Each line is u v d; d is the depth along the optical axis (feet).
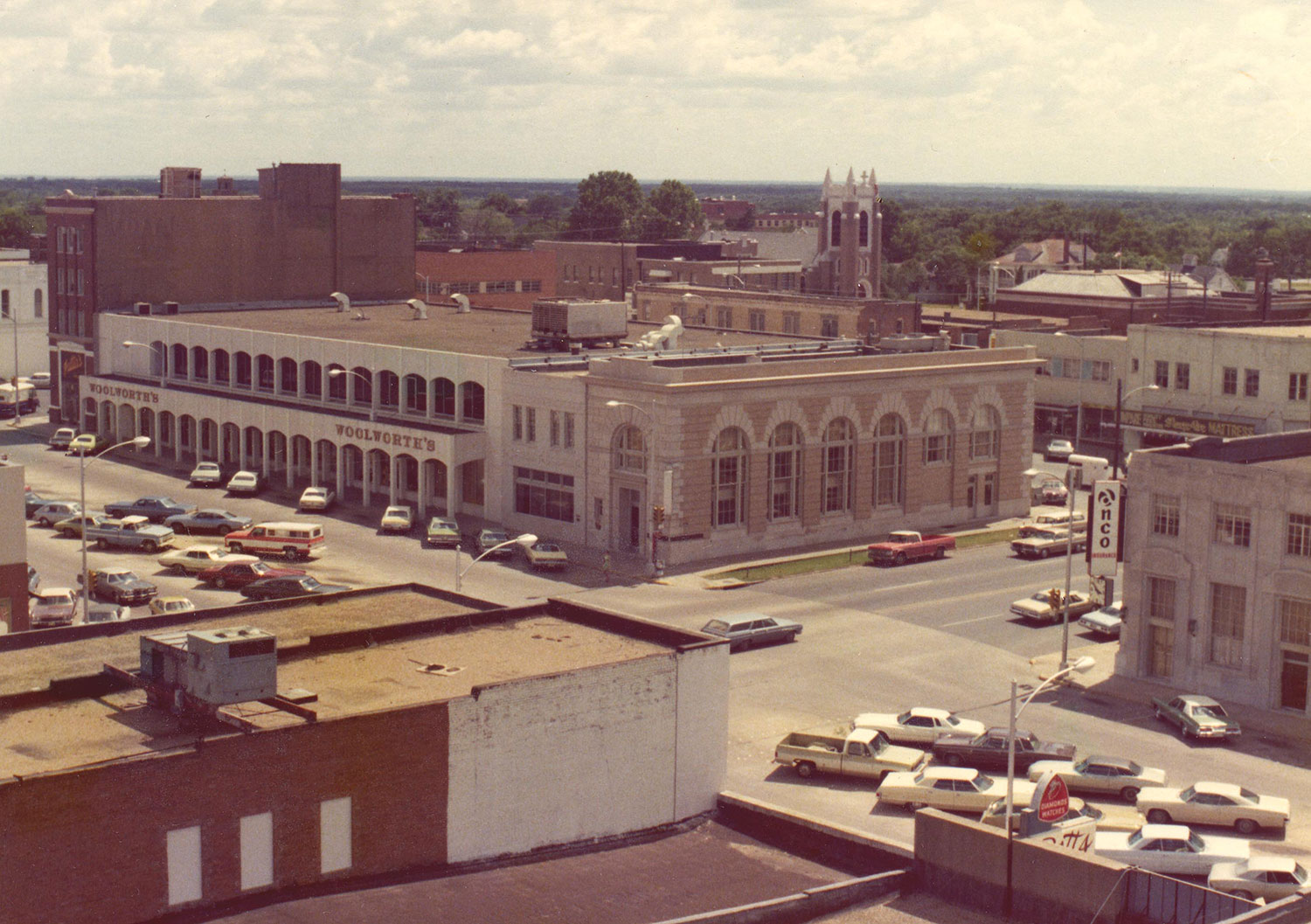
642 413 282.97
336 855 115.85
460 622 149.18
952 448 324.19
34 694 124.67
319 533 285.02
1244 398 365.20
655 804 134.62
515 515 313.32
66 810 102.83
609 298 602.85
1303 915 104.53
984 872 112.27
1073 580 277.64
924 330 484.74
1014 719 133.90
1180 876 148.15
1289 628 201.98
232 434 378.94
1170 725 198.70
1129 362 392.47
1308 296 532.73
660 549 280.92
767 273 587.68
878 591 267.59
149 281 430.61
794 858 129.18
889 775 171.94
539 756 126.11
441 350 334.24
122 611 242.78
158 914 107.24
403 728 118.11
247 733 111.04
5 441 413.39
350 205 466.29
